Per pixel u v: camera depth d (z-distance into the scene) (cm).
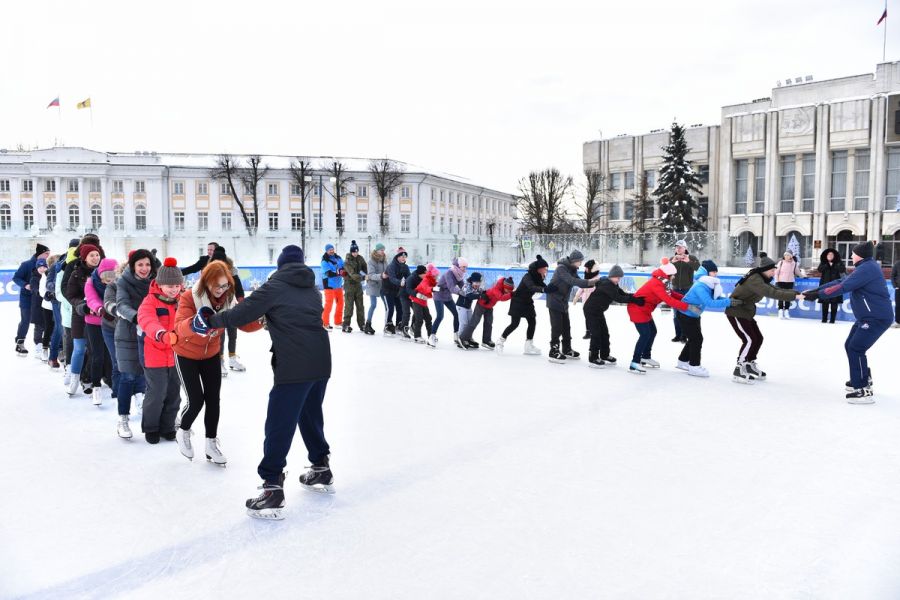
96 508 409
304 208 6009
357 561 336
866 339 690
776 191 4053
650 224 4750
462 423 605
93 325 668
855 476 466
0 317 1588
